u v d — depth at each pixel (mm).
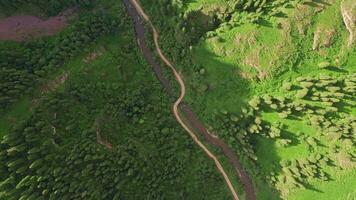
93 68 89625
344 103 91875
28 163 75500
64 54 86688
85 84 87688
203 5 92312
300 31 90250
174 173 90688
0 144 74812
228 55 93188
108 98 89812
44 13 90250
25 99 80000
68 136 81562
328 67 92250
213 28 94375
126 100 91375
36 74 82250
